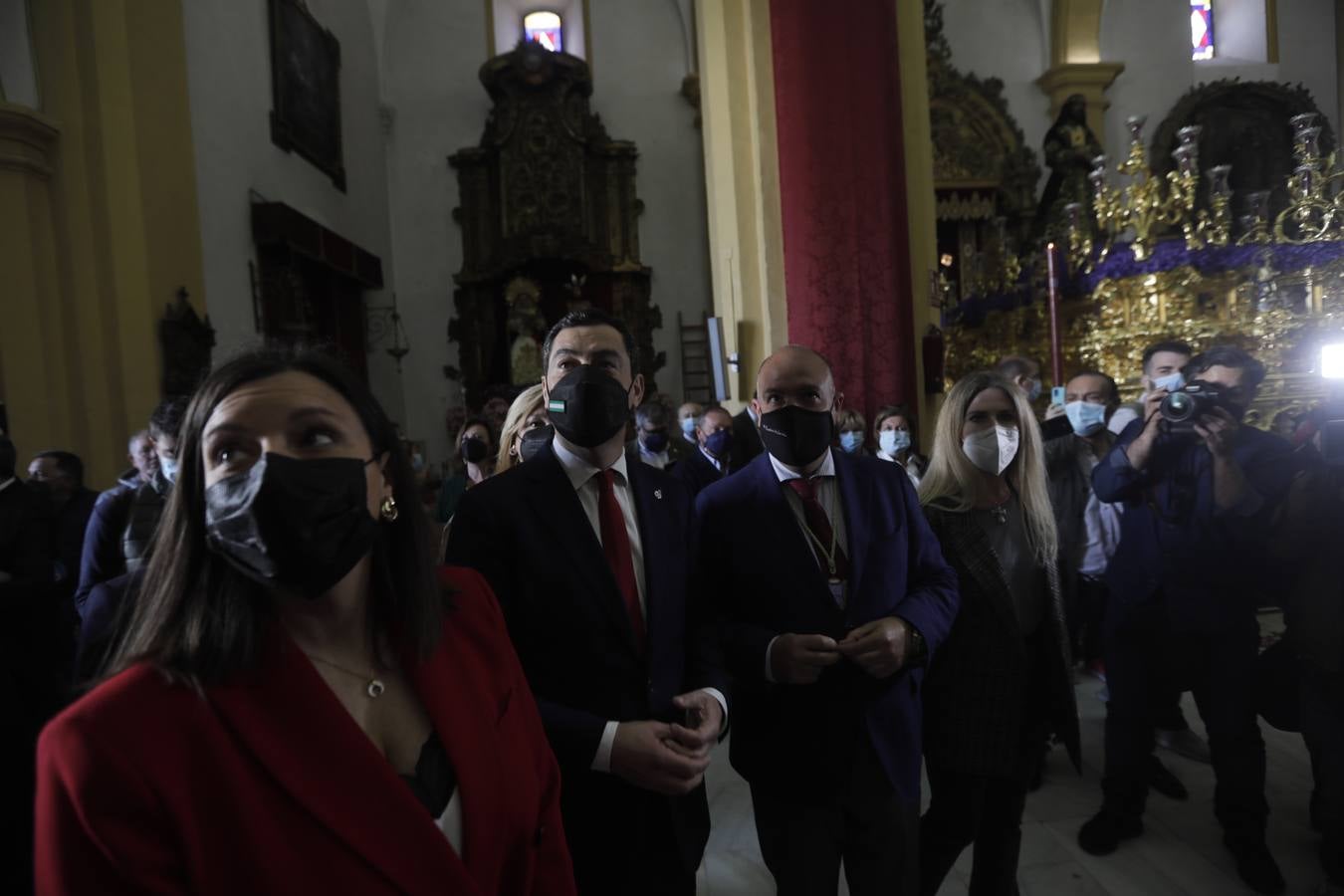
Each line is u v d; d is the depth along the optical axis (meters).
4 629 2.85
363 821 0.79
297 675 0.83
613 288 13.77
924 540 1.98
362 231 12.26
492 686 1.05
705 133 6.95
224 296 7.69
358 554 0.86
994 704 2.00
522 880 1.00
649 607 1.64
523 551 1.61
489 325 13.66
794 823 1.81
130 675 0.78
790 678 1.70
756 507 1.92
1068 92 13.54
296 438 0.88
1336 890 2.33
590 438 1.64
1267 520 2.34
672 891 1.59
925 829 2.07
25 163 5.84
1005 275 8.55
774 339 6.05
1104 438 3.88
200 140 7.41
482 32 13.96
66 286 6.08
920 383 6.11
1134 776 2.67
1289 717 2.49
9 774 2.48
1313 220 6.01
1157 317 6.27
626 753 1.44
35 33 5.99
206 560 0.86
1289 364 5.62
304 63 10.01
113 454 6.21
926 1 13.45
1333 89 14.07
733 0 6.26
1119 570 2.73
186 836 0.72
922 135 6.26
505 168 13.35
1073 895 2.42
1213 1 14.39
